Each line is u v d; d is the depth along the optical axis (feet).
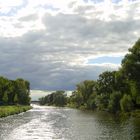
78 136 174.60
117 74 411.13
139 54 337.52
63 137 170.91
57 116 381.40
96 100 519.60
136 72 338.54
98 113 449.48
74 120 307.58
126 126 229.04
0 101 613.52
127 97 360.28
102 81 458.09
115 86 430.61
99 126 235.20
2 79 623.77
